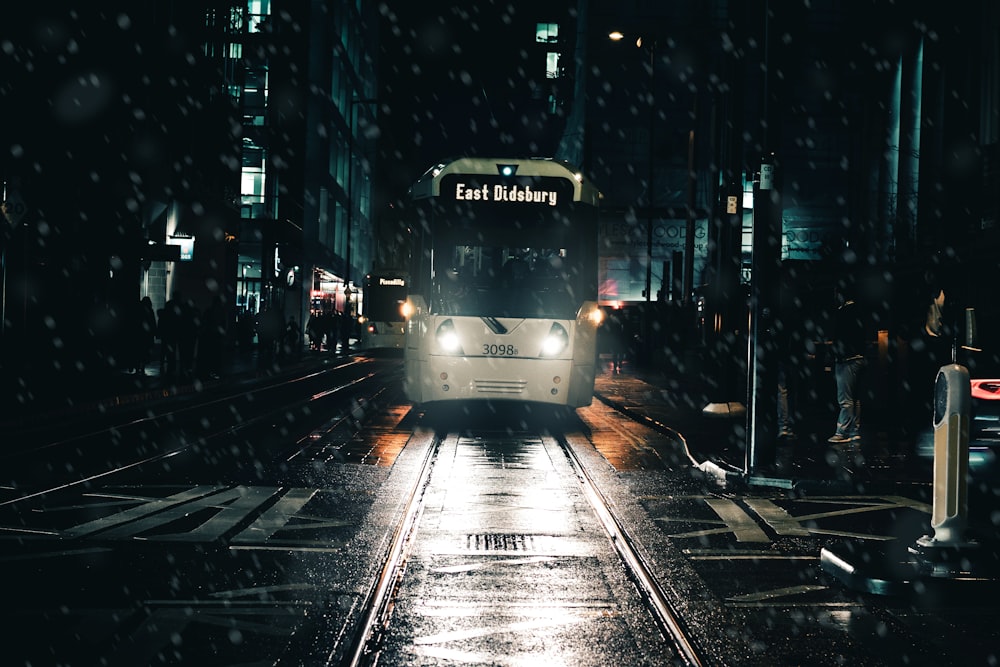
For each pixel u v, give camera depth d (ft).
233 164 175.42
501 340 57.93
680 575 22.44
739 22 63.31
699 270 247.09
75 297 97.60
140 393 75.61
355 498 32.83
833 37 244.01
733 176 64.08
